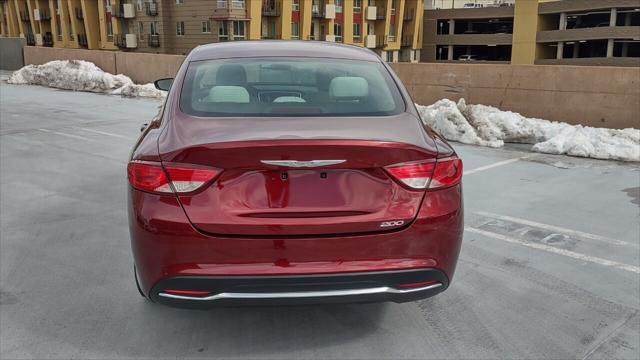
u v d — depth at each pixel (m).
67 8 67.81
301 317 3.18
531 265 3.97
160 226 2.41
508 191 5.97
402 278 2.51
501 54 84.50
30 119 11.16
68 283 3.58
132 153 2.75
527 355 2.83
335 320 3.16
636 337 3.01
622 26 68.12
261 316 3.19
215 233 2.40
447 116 9.20
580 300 3.44
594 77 9.21
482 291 3.54
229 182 2.41
